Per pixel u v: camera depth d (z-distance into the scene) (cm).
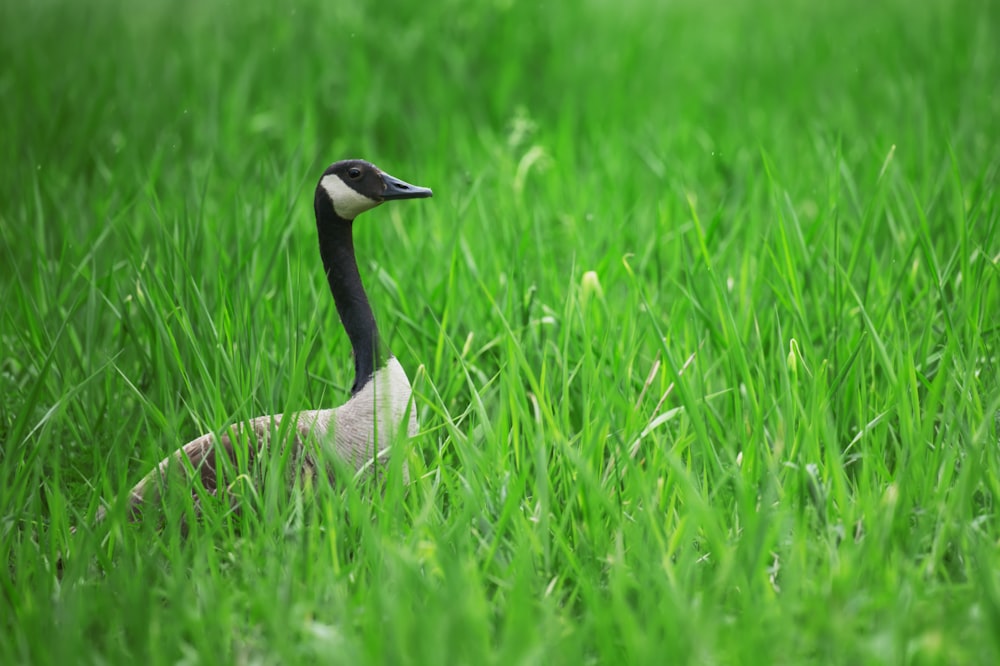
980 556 689
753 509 751
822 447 913
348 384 1116
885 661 615
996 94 1877
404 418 823
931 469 803
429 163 1728
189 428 1055
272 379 1053
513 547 759
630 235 1407
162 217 1208
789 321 1060
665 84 2292
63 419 1050
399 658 621
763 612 660
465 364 1009
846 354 1010
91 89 1966
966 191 1362
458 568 678
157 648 665
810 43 2472
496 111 2064
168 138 1705
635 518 785
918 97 1794
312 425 864
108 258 1241
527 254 1348
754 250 1268
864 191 1422
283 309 1127
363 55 2102
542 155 1672
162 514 876
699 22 2858
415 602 676
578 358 1070
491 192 1603
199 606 726
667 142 1823
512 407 862
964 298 998
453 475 889
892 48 2266
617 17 2653
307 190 1648
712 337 1073
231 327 1031
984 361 965
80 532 817
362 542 768
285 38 2186
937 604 676
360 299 975
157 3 2619
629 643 632
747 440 906
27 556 800
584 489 783
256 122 1842
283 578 729
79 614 706
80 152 1728
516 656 613
